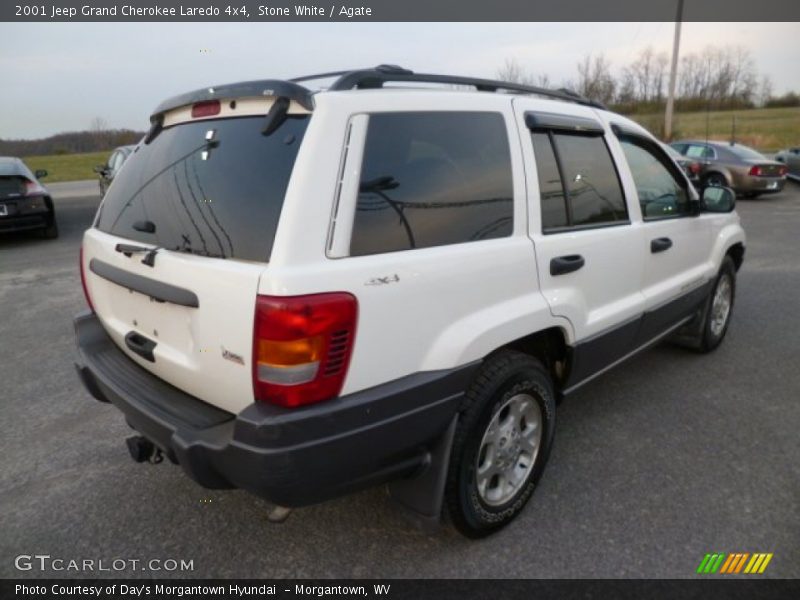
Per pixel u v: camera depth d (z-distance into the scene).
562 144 2.79
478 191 2.32
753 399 3.80
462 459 2.28
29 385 4.21
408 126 2.11
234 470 1.87
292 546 2.50
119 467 3.11
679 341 4.58
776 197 14.84
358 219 1.91
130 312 2.47
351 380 1.90
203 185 2.11
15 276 7.80
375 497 2.82
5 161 10.29
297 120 1.94
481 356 2.25
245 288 1.80
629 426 3.46
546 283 2.58
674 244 3.67
